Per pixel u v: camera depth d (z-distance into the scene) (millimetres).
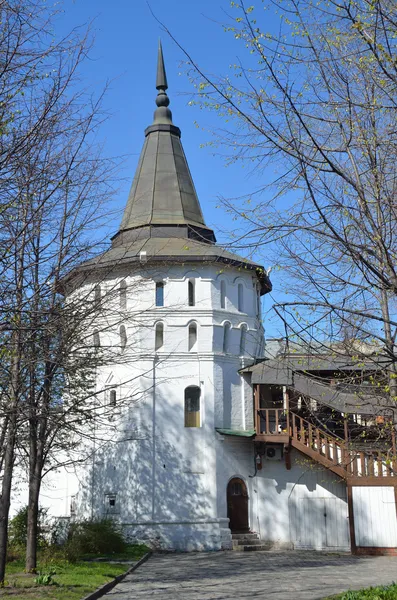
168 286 34750
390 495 30781
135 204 38531
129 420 33250
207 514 32750
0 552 16938
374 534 30547
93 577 19766
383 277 12258
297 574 22812
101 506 33188
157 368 33219
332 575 22406
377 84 12688
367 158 13062
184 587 19516
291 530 33188
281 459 33875
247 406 35281
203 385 34156
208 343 34594
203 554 30766
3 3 12578
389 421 16391
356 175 12875
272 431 34938
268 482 33875
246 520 33688
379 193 12734
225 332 35531
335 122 13047
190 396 34406
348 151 12938
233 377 35312
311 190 12109
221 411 34250
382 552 30281
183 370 34188
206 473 33219
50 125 14031
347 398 19906
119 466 33188
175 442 33406
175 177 39219
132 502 32594
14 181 13453
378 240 12219
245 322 36312
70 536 28750
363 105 12461
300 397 25516
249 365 35875
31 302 14320
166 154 39875
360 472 31922
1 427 17000
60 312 14570
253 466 34312
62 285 16094
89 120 20391
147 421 33312
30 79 13008
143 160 40062
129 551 29406
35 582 17500
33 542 20297
